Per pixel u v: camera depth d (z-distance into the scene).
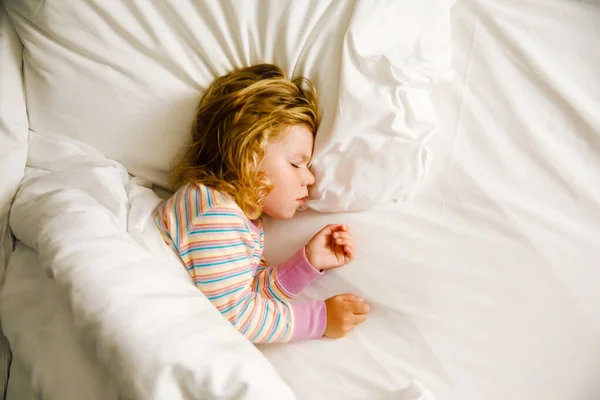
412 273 0.76
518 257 0.73
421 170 0.79
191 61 0.83
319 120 0.80
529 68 0.81
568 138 0.78
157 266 0.66
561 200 0.75
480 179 0.77
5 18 0.85
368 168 0.79
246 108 0.77
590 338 0.68
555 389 0.67
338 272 0.80
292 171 0.79
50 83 0.83
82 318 0.58
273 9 0.79
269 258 0.87
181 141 0.86
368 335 0.76
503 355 0.69
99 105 0.84
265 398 0.57
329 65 0.79
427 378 0.71
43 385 0.61
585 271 0.70
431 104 0.80
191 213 0.77
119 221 0.74
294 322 0.76
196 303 0.64
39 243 0.66
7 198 0.78
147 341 0.56
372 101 0.76
